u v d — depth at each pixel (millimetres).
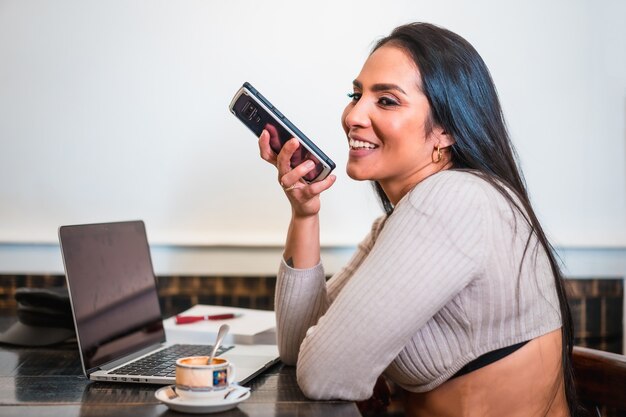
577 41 2174
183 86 2139
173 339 1553
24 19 2125
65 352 1445
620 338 2197
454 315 1141
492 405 1163
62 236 1233
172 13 2131
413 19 2143
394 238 1112
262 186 2158
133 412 1001
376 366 1097
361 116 1211
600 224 2193
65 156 2143
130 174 2150
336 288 1479
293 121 2143
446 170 1182
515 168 1264
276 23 2135
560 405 1238
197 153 2152
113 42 2135
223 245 2145
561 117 2180
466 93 1214
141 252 1520
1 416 980
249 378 1220
